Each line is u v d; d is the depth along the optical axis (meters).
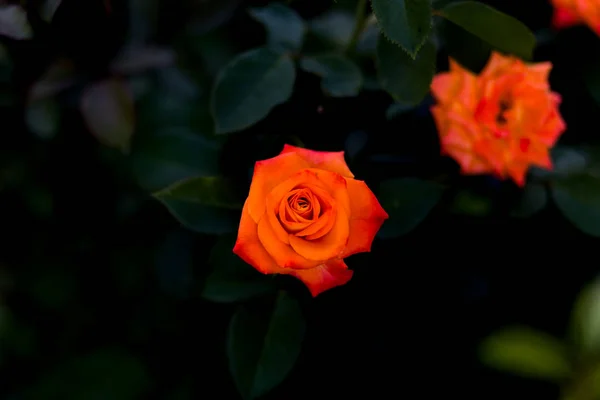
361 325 0.70
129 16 0.75
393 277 0.69
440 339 0.75
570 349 0.69
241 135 0.67
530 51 0.65
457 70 0.68
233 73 0.66
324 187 0.59
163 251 0.80
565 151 0.73
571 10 0.70
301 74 0.68
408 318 0.72
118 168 0.80
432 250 0.71
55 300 0.84
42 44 0.70
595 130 0.75
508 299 0.78
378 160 0.68
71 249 0.83
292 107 0.68
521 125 0.67
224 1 0.77
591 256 0.77
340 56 0.68
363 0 0.68
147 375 0.83
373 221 0.60
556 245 0.75
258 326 0.65
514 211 0.70
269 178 0.60
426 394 0.77
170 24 0.79
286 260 0.58
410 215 0.65
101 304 0.85
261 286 0.65
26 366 0.84
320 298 0.66
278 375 0.64
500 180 0.70
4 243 0.82
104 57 0.72
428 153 0.70
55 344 0.85
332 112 0.68
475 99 0.67
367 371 0.74
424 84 0.63
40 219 0.82
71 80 0.73
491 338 0.72
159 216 0.81
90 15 0.69
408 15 0.59
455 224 0.71
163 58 0.74
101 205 0.81
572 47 0.73
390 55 0.64
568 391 0.70
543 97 0.67
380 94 0.68
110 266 0.84
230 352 0.64
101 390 0.82
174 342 0.83
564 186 0.70
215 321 0.79
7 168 0.80
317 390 0.74
